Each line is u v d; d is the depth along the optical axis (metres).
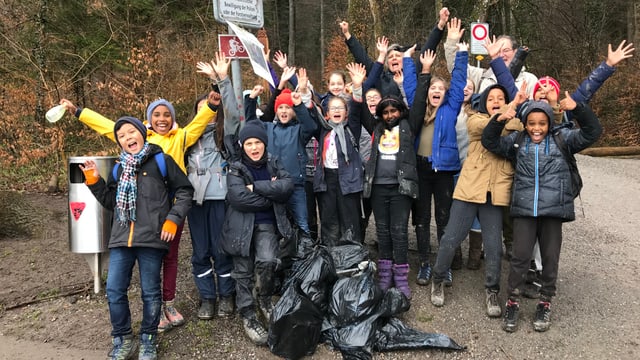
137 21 9.42
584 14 16.08
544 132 3.30
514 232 3.42
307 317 3.11
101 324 3.59
